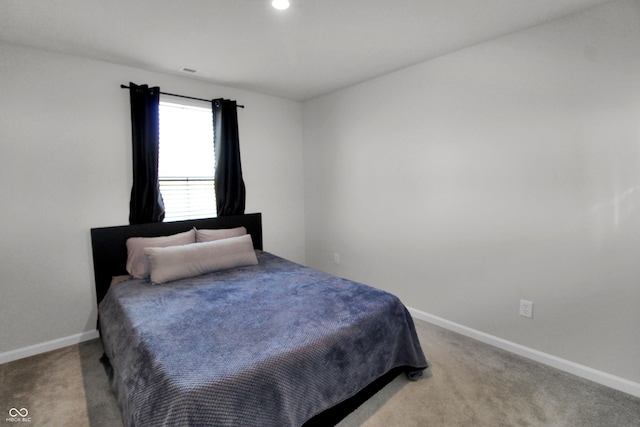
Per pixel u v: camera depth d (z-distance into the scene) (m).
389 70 2.90
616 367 1.95
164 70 2.82
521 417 1.72
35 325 2.42
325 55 2.53
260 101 3.60
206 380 1.26
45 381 2.08
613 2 1.81
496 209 2.39
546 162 2.12
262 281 2.41
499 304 2.44
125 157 2.73
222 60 2.61
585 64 1.92
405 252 3.05
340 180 3.61
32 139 2.33
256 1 1.75
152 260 2.44
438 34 2.20
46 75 2.36
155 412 1.23
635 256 1.84
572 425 1.66
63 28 2.03
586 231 2.00
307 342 1.54
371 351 1.79
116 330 1.89
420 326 2.83
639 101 1.77
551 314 2.18
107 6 1.78
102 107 2.60
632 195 1.83
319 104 3.74
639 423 1.67
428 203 2.81
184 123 3.11
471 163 2.49
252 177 3.60
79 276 2.58
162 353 1.44
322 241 3.92
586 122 1.95
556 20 2.01
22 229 2.33
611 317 1.95
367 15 1.93
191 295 2.14
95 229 2.58
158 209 2.86
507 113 2.27
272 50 2.42
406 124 2.90
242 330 1.65
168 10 1.83
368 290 2.17
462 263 2.63
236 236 3.10
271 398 1.35
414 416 1.75
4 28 2.02
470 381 2.04
